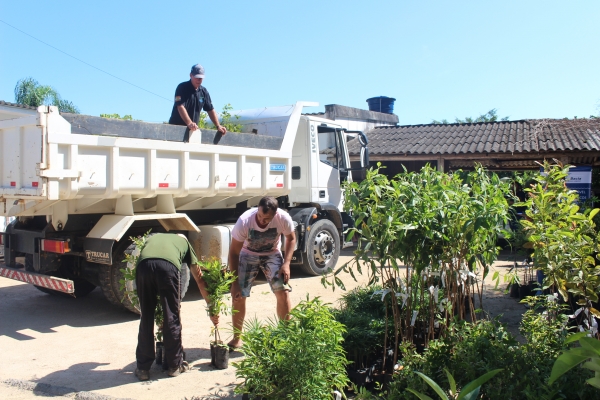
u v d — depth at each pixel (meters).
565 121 15.91
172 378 4.68
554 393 3.02
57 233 6.70
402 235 4.03
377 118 20.70
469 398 2.38
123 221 6.46
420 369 3.69
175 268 4.64
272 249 5.36
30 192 5.86
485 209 4.12
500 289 8.14
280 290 5.27
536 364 3.40
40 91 22.23
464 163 15.10
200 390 4.40
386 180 4.24
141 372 4.62
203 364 5.05
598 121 15.53
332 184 10.26
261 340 3.66
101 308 7.43
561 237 4.39
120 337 6.01
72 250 6.70
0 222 10.73
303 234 9.34
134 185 6.51
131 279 4.98
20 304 7.64
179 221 7.20
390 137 16.34
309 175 9.64
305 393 3.40
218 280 4.88
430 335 4.57
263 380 3.47
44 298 8.04
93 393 4.32
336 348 3.68
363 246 4.34
